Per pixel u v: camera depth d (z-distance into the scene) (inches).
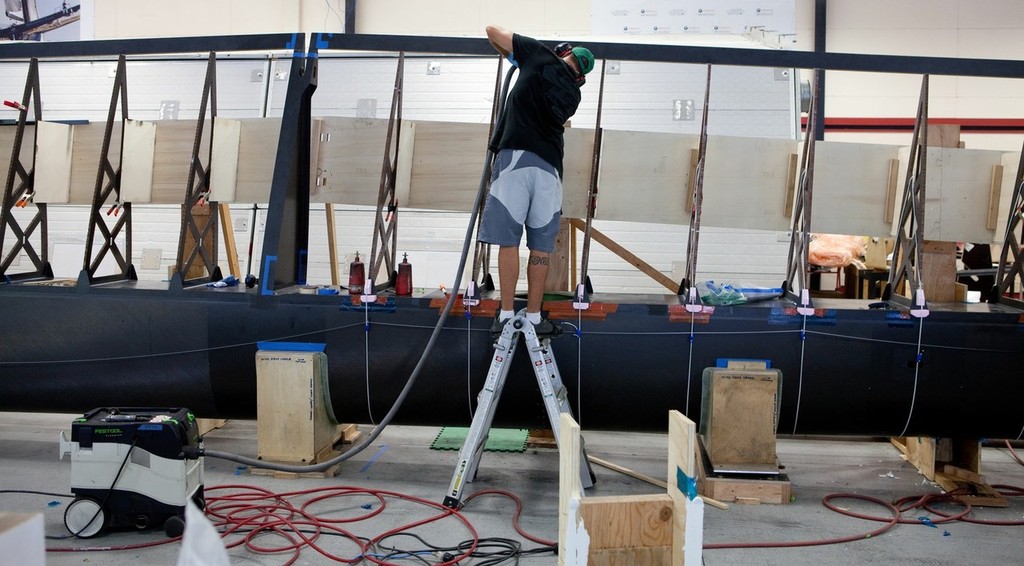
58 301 149.2
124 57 161.0
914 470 155.3
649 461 158.7
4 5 284.5
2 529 47.1
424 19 281.6
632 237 220.5
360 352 141.9
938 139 149.8
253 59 225.9
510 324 125.7
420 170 158.2
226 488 133.1
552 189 125.9
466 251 128.7
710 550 112.3
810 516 127.5
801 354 137.5
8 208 158.6
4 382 150.6
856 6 283.7
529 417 144.0
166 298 147.6
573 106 127.3
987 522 126.1
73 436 111.7
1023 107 282.4
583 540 84.4
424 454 158.7
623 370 139.3
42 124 164.1
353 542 112.4
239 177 162.2
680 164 152.3
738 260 217.9
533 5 275.7
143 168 165.2
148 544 110.1
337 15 280.5
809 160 142.0
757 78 216.5
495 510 126.7
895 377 137.3
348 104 224.1
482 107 220.7
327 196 158.6
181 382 147.3
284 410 140.3
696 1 257.9
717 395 134.9
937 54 281.9
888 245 218.4
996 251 262.1
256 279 156.9
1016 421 138.0
